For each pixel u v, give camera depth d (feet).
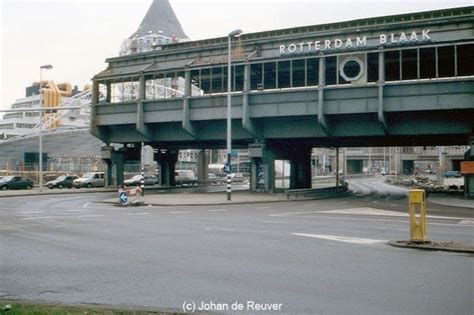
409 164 548.72
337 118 137.59
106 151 185.57
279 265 34.42
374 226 61.31
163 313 21.80
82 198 129.39
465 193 132.16
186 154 456.86
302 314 22.57
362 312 22.82
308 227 60.18
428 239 47.67
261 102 142.20
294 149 190.70
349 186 257.14
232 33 120.67
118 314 21.67
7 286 28.30
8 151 308.60
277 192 156.15
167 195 139.74
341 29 132.05
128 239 48.42
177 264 34.88
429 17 126.21
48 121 391.65
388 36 126.93
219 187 220.64
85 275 31.19
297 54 136.67
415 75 161.48
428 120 127.13
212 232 54.60
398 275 30.94
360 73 128.88
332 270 32.58
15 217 73.46
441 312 22.76
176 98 156.04
